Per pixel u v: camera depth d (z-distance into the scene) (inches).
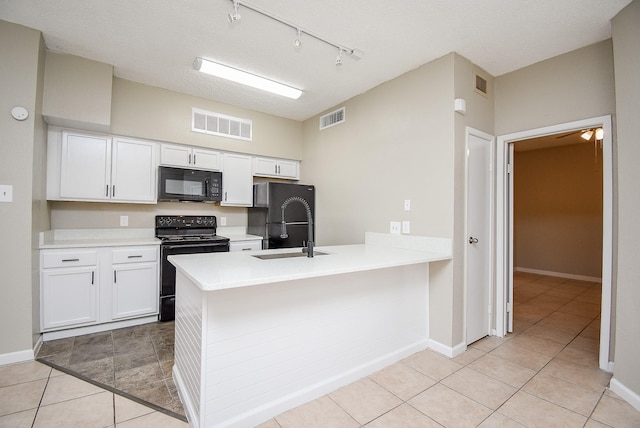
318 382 74.9
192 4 77.6
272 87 124.0
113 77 119.6
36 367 85.0
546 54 99.0
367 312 85.3
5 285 85.5
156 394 73.7
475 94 105.1
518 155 238.8
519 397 74.2
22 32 86.9
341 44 94.3
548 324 124.8
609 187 87.9
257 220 154.6
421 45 94.3
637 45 71.1
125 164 123.0
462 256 99.7
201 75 118.4
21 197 87.0
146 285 118.6
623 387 73.6
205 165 142.9
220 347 60.0
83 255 106.2
